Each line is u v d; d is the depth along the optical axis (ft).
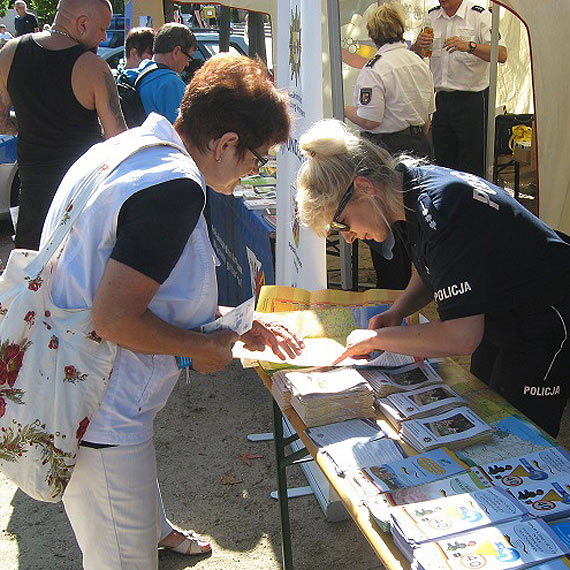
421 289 6.47
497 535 3.87
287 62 8.67
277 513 8.83
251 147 4.69
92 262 4.39
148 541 5.16
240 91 4.54
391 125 12.80
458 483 4.43
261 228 10.94
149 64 13.88
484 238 5.00
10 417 4.53
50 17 59.16
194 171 4.34
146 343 4.32
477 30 15.10
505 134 17.66
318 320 6.76
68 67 10.15
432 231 5.02
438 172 5.36
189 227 4.22
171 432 10.75
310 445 5.18
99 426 4.70
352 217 5.52
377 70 12.50
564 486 4.36
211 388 12.05
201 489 9.36
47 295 4.49
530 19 9.89
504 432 5.19
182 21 34.50
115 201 4.18
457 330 5.04
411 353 5.39
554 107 10.36
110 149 4.52
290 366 6.34
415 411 5.37
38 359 4.48
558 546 3.78
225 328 4.90
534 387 5.92
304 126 7.89
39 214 11.03
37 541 8.48
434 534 3.88
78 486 4.92
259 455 10.08
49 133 10.53
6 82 10.44
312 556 8.04
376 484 4.49
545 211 10.98
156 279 4.14
